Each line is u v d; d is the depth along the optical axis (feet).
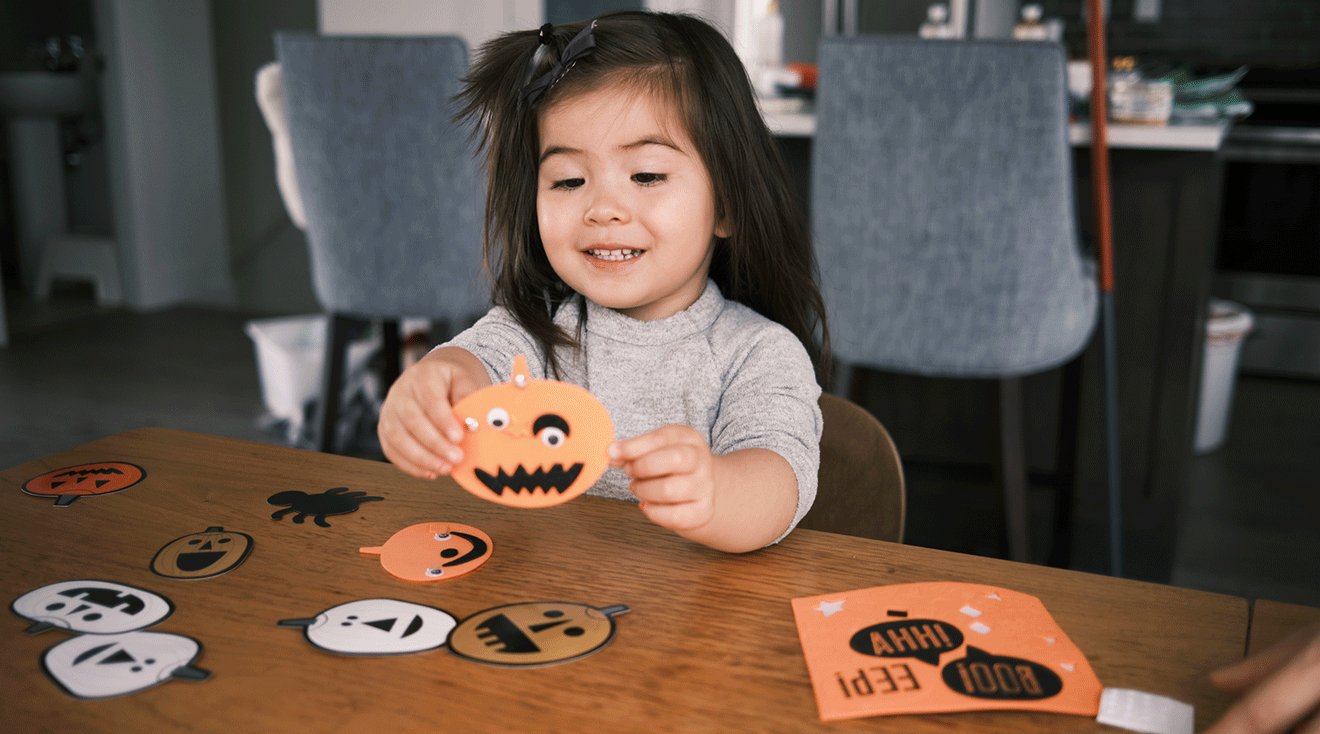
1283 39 11.24
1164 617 1.73
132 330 13.03
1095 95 5.27
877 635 1.64
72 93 13.12
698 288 2.89
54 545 1.96
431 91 6.07
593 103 2.40
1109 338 5.62
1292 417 10.06
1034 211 5.03
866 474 2.86
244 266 14.35
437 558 1.90
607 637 1.63
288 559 1.91
